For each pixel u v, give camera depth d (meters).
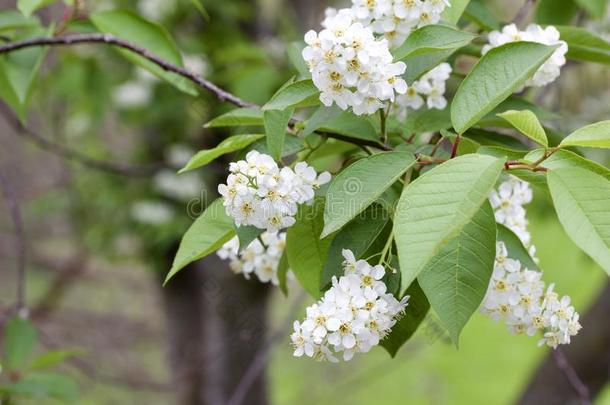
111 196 7.67
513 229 2.62
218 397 7.57
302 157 2.73
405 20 2.43
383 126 2.62
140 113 7.31
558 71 2.70
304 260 2.52
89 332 8.45
